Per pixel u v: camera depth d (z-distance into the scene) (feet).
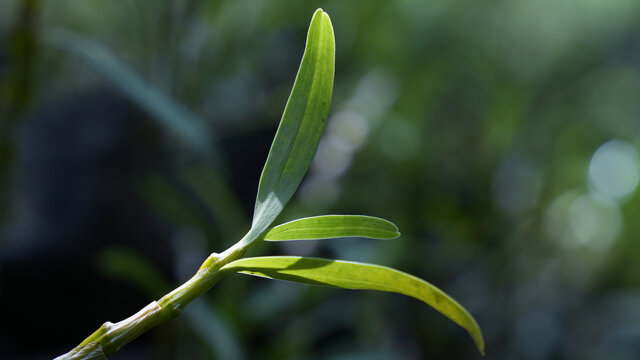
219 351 1.93
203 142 1.94
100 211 4.76
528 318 4.31
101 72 1.91
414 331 3.87
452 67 4.09
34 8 1.81
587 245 5.15
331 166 3.25
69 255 4.78
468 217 3.70
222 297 2.35
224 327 1.99
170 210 2.54
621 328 4.79
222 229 2.40
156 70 2.57
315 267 1.08
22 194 4.84
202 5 2.57
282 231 1.07
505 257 3.84
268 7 3.06
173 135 2.86
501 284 3.92
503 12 4.41
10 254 4.71
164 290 2.22
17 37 1.82
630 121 4.98
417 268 3.87
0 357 4.90
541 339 4.37
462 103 4.18
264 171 1.09
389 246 3.06
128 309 5.05
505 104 3.85
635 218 4.70
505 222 3.85
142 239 4.66
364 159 3.64
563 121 4.19
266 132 4.63
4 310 4.89
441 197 3.58
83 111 5.02
